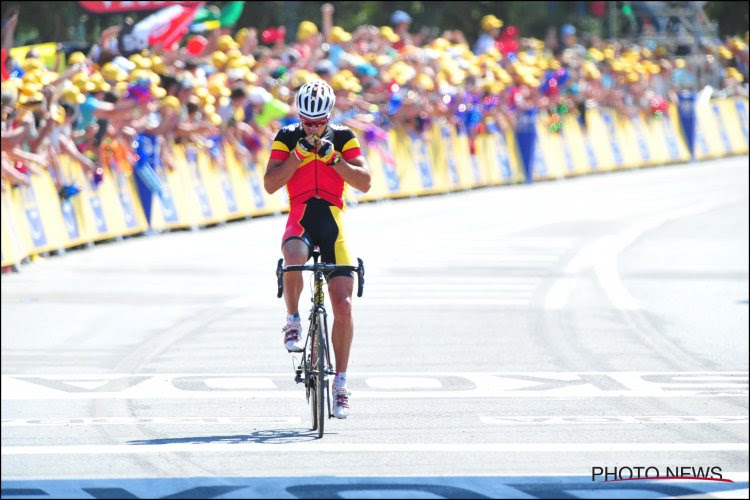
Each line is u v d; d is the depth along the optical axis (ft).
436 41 283.79
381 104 262.47
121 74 195.21
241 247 191.83
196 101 211.82
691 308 139.54
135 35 210.18
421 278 162.71
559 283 158.51
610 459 75.20
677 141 373.81
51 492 67.56
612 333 123.65
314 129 80.38
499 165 307.99
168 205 210.79
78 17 326.24
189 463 74.33
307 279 159.53
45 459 75.46
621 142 352.69
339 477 70.79
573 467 73.20
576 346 116.67
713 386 98.53
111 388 98.17
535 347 116.16
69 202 185.98
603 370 105.29
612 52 355.15
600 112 345.92
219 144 223.51
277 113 231.71
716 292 151.43
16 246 168.04
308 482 69.51
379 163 266.57
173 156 210.59
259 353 112.78
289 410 90.43
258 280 158.20
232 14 255.91
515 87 313.73
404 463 74.28
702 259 182.19
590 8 401.29
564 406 91.09
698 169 355.56
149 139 204.44
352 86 243.19
